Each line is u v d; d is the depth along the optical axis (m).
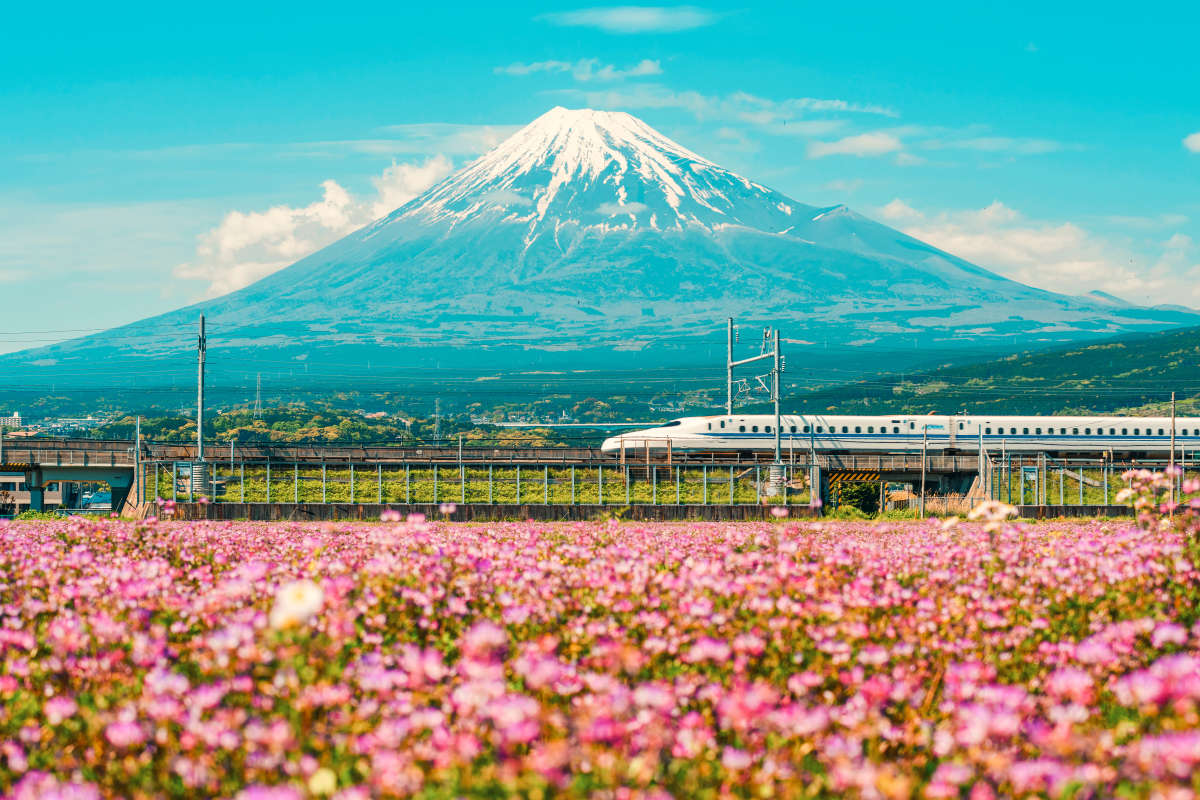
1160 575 15.80
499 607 14.37
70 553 19.34
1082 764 8.74
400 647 11.80
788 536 22.69
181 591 14.77
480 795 8.38
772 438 91.06
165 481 74.69
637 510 63.75
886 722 9.89
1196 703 9.35
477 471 77.00
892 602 14.57
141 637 11.27
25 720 10.38
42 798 8.09
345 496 71.06
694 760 9.17
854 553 18.83
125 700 10.20
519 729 8.55
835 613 12.97
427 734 9.24
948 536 21.25
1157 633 12.12
